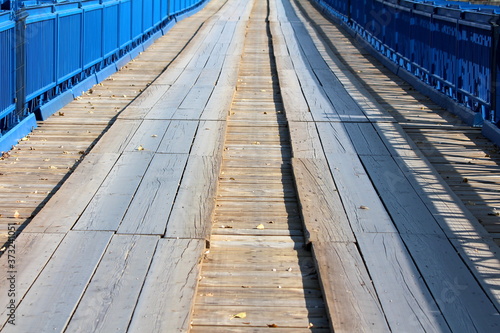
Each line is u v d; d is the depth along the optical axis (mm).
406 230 5312
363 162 7035
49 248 4863
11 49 7387
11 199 6000
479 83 8578
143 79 12047
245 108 9773
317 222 5441
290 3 33156
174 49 16266
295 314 4176
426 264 4742
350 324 3947
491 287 4434
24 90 7848
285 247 5141
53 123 8602
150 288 4328
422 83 11078
